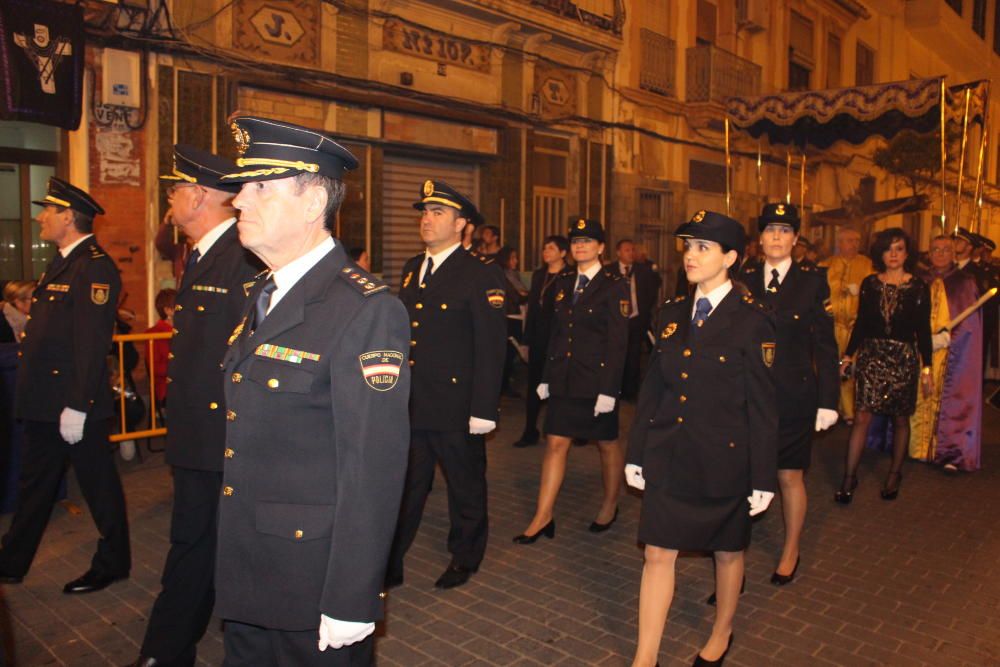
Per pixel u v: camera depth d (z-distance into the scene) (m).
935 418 6.87
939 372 6.82
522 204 12.55
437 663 3.46
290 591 2.08
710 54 15.52
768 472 3.21
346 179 10.02
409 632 3.74
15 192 7.70
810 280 4.45
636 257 11.02
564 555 4.75
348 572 1.98
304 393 2.04
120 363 6.46
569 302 5.07
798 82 19.98
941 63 28.81
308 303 2.10
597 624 3.86
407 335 2.13
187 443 3.18
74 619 3.80
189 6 8.26
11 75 6.96
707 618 3.97
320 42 9.55
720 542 3.27
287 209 2.09
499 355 4.20
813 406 4.39
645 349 12.66
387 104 10.19
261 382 2.08
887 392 5.82
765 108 10.63
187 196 3.33
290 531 2.06
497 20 11.65
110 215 7.86
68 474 6.04
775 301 4.43
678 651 3.63
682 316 3.41
